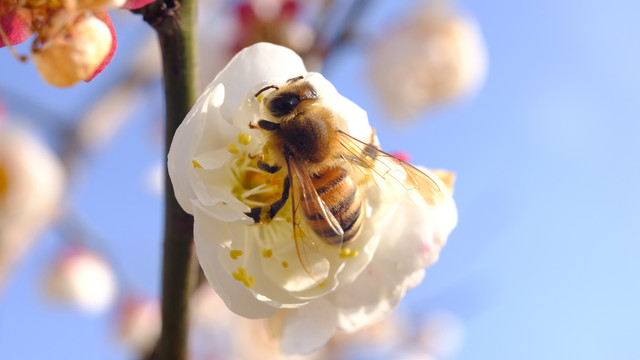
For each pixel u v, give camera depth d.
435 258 0.11
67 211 0.17
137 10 0.10
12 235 0.16
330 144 0.11
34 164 0.16
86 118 0.17
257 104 0.11
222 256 0.10
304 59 0.15
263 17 0.15
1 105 0.16
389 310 0.11
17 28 0.10
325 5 0.15
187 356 0.11
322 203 0.11
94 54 0.10
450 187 0.11
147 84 0.18
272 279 0.11
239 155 0.11
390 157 0.11
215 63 0.17
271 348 0.19
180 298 0.11
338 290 0.11
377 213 0.11
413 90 0.18
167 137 0.10
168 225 0.10
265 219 0.11
